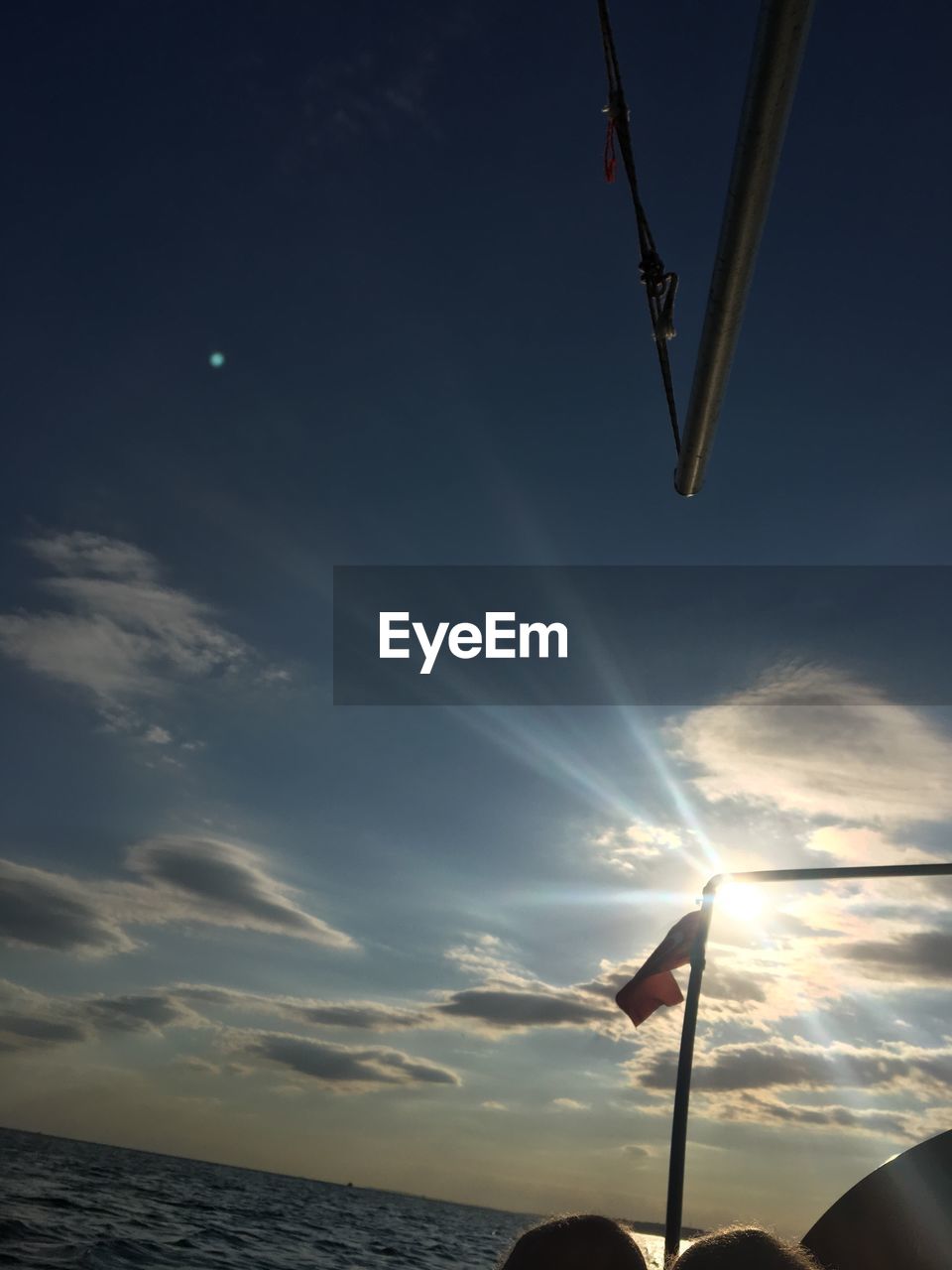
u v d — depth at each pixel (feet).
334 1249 172.35
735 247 12.19
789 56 10.08
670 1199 12.12
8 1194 171.01
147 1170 461.78
